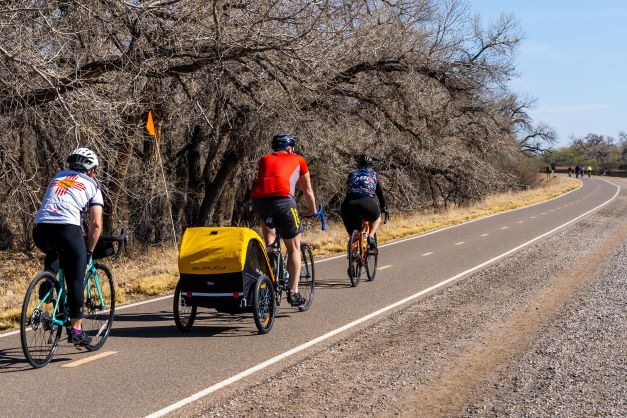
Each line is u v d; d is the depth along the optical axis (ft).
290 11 49.93
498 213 101.14
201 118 56.18
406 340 23.75
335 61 56.54
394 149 78.48
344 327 25.55
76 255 19.77
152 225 66.28
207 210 70.44
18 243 79.77
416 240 61.77
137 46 43.34
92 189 20.33
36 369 19.61
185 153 72.02
